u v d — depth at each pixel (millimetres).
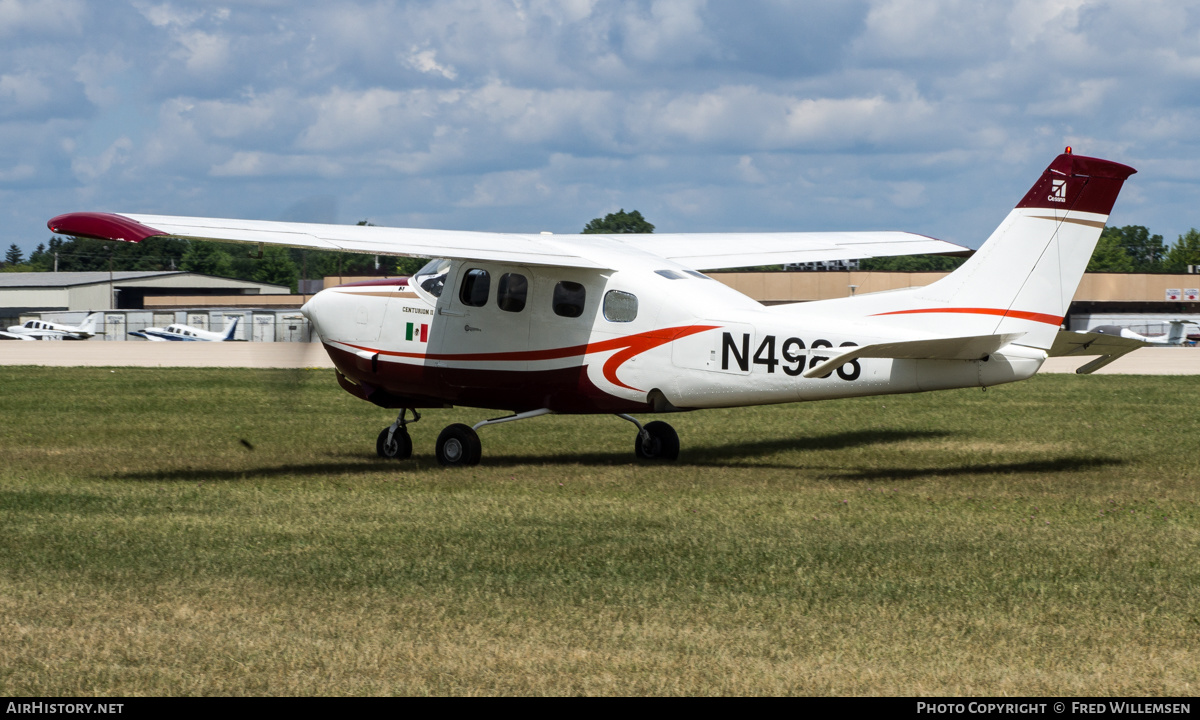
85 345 134625
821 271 182500
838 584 18047
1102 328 178000
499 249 31297
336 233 29609
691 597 17297
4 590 17625
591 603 16969
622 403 32344
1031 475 30688
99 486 28609
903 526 22844
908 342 27500
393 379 34812
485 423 33438
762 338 30391
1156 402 56062
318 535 21844
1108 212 28234
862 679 13828
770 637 15375
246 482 29469
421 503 25750
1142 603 16922
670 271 32406
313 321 35875
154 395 60031
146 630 15680
